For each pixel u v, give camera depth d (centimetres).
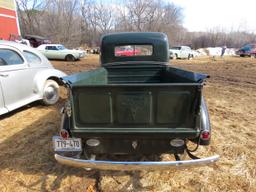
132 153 293
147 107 267
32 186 311
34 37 2642
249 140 433
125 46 485
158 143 286
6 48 518
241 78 1230
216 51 4156
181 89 257
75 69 1503
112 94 263
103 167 265
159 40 479
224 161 362
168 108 266
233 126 503
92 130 274
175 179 321
